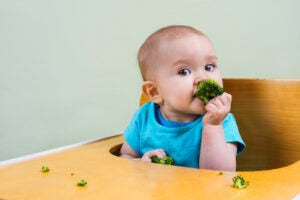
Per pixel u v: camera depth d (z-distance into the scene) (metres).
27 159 0.64
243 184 0.46
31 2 1.35
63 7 1.35
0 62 1.36
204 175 0.52
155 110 0.84
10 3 1.34
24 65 1.37
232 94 0.84
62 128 1.39
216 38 1.30
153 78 0.80
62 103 1.38
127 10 1.36
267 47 1.26
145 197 0.44
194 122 0.78
